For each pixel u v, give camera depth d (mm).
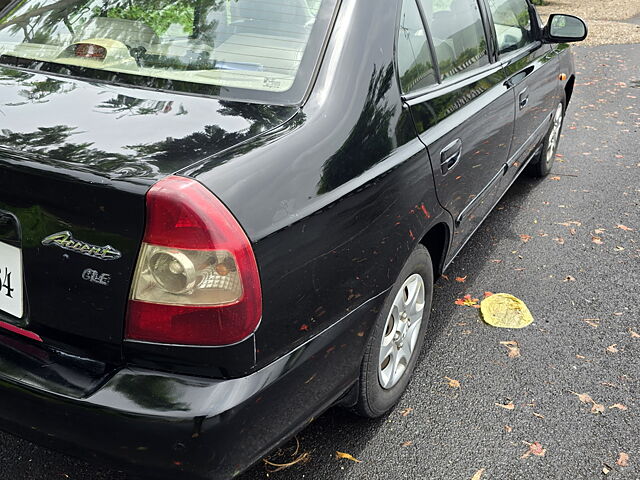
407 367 2652
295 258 1736
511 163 3750
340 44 2133
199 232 1534
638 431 2588
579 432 2570
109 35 2273
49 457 2359
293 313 1764
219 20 2229
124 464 1646
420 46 2527
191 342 1602
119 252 1574
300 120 1916
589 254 4121
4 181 1638
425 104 2432
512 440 2516
